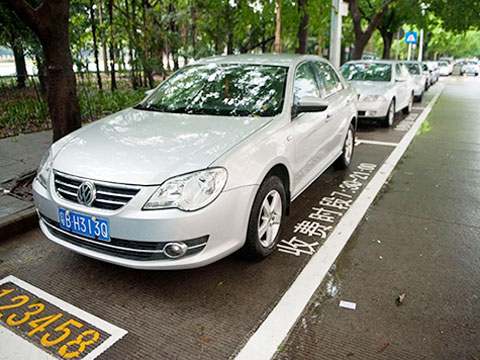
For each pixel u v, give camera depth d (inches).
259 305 115.0
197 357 96.0
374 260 139.6
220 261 137.5
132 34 531.2
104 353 97.2
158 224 105.4
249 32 562.6
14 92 345.1
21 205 171.2
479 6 560.1
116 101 393.7
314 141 173.0
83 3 497.7
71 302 116.6
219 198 111.2
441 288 123.3
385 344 99.7
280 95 154.9
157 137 129.3
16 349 98.3
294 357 95.7
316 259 139.7
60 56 193.2
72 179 116.7
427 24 719.1
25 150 254.2
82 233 114.3
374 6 665.6
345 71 420.5
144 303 116.2
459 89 852.0
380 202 193.2
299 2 393.4
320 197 199.0
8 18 342.3
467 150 295.1
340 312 111.8
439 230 163.3
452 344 99.7
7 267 135.3
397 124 406.3
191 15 522.0
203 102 159.6
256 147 126.1
